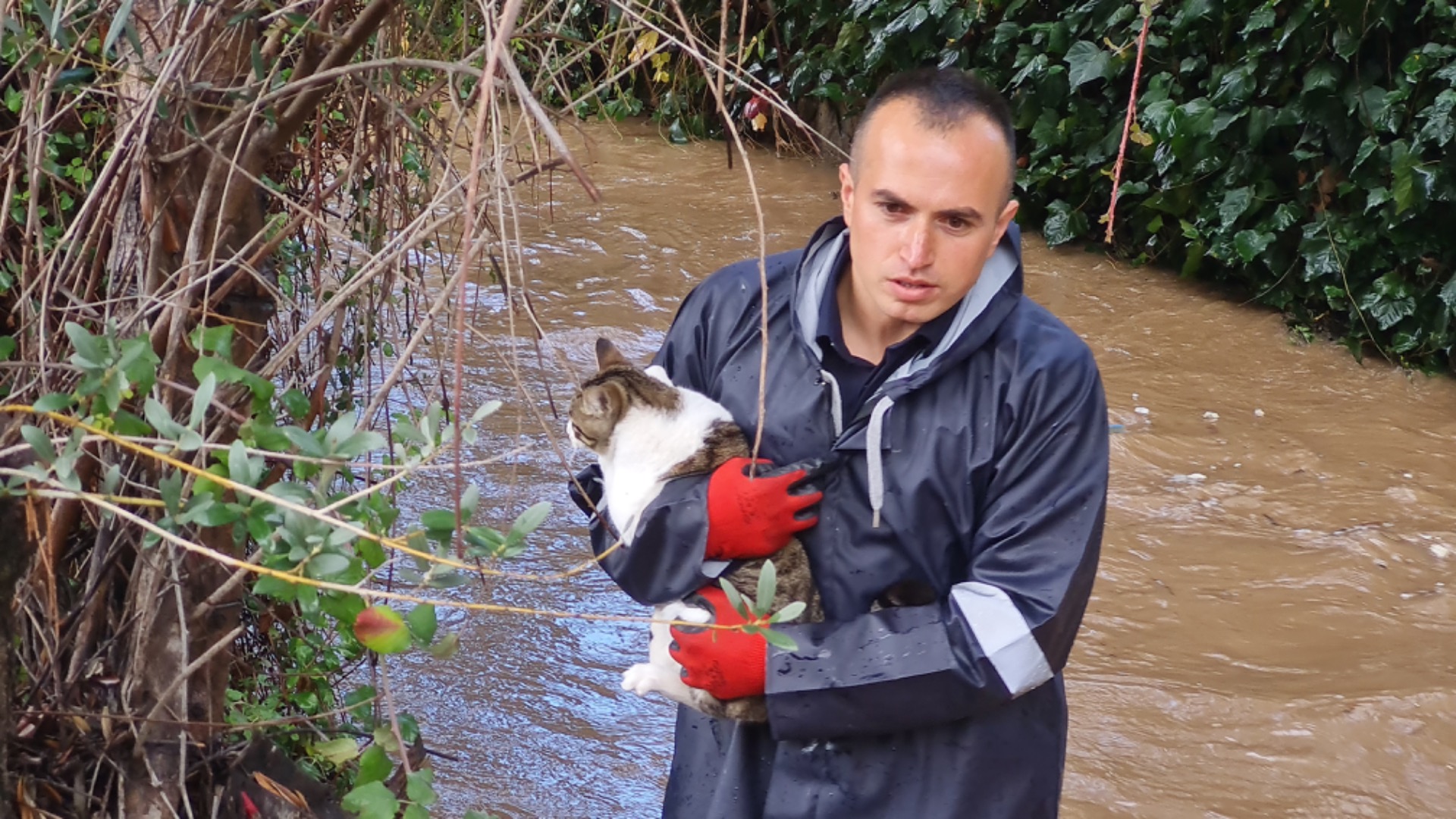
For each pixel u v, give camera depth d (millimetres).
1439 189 6336
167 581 1942
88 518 2139
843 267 2180
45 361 1903
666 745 3682
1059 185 8562
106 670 2039
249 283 2020
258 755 2100
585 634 4160
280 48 2059
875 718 2012
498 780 3459
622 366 2572
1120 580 4605
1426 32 6688
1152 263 8133
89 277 2064
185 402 1946
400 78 2523
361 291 2482
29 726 1969
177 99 1862
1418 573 4715
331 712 2271
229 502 1914
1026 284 7727
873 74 9578
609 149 10133
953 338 2061
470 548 1684
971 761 2088
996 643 1961
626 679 2367
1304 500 5246
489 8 1645
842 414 2170
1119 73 7797
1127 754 3670
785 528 2104
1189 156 7391
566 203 8711
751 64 10164
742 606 1789
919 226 1935
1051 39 8195
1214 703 3881
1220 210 7289
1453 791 3541
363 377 3605
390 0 1822
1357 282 6871
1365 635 4293
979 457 2053
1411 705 3834
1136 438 5719
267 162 2273
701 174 9711
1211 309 7426
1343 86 6766
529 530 1693
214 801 2039
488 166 1968
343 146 2879
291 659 2826
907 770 2123
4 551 1766
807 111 10578
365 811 1725
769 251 8117
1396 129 6578
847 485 2133
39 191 2307
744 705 2211
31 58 2066
